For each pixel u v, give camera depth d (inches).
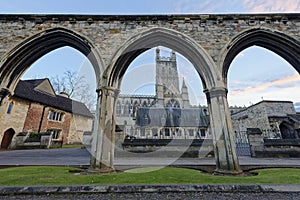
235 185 148.9
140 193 140.9
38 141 679.7
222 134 245.4
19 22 313.9
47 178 187.5
